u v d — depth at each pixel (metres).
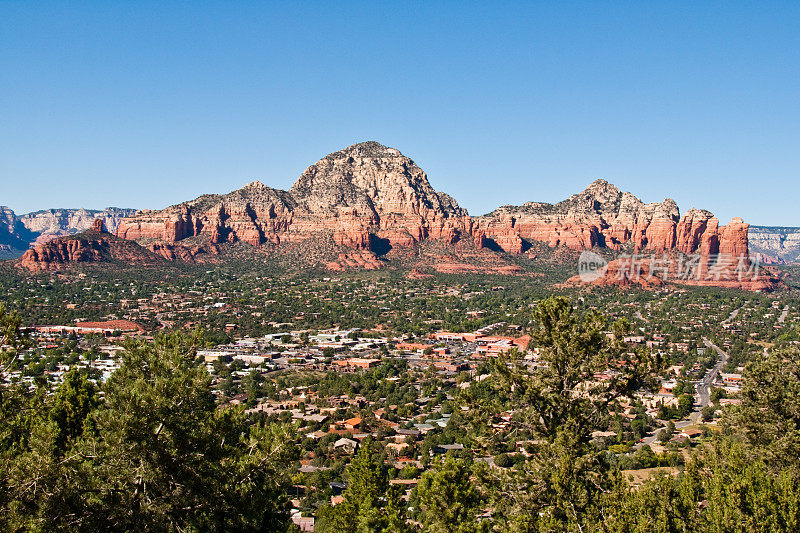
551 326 57.16
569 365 55.88
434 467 59.56
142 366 44.81
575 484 48.50
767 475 51.69
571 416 53.88
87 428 59.41
